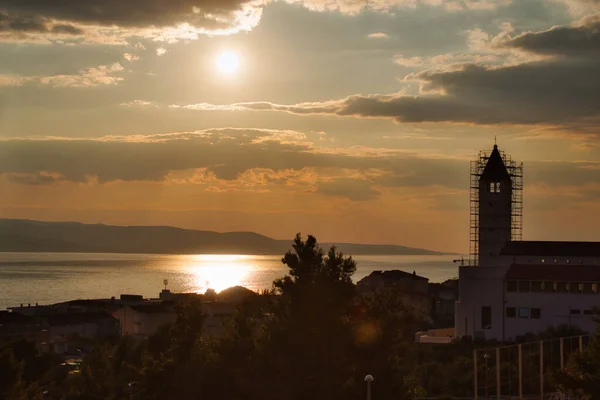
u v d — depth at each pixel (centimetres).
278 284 6412
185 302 8419
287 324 6125
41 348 16312
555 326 14925
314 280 6253
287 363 6003
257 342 6425
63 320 17525
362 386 5788
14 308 19788
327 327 6062
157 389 7244
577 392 6612
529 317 15162
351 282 6359
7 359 7388
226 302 17738
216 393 6506
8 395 7194
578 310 14850
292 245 6531
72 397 10062
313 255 6462
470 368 10294
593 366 6462
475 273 15475
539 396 8838
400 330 6294
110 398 9594
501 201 18538
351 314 6259
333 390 5828
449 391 9225
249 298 7169
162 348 10569
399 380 5969
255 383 6144
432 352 13125
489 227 18588
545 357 10800
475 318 15425
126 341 11006
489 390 9294
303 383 5922
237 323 6950
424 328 17475
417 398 8281
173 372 7219
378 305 6347
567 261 16262
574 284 14938
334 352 6025
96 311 19150
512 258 16575
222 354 6650
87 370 10062
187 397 6844
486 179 18600
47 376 11444
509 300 15275
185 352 7656
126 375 10000
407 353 6481
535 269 15412
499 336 15238
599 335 6919
